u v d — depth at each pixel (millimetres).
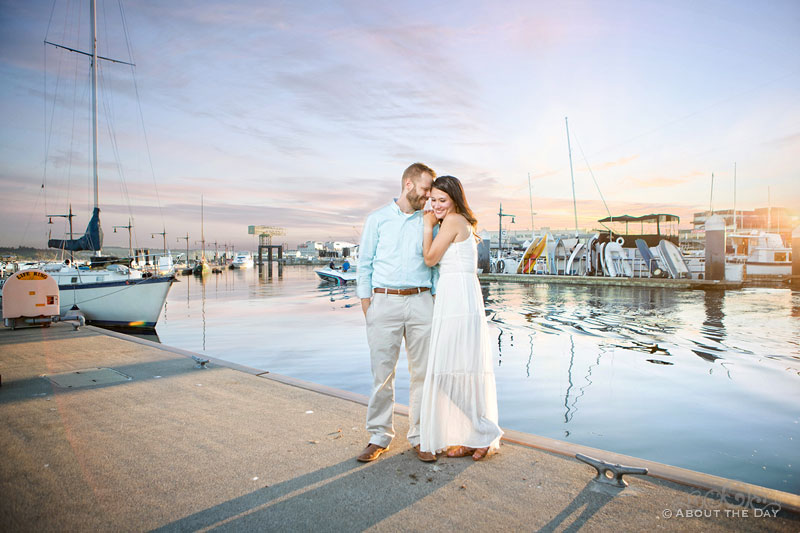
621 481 2451
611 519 2109
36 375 4918
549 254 38500
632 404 6441
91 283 15359
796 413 6027
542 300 23156
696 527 2035
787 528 2021
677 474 2518
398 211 2871
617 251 33531
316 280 54625
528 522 2102
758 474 4129
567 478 2541
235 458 2834
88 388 4410
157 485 2486
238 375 4895
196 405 3881
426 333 2865
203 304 26828
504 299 23703
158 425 3414
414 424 2939
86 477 2568
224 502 2309
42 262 15898
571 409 6215
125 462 2773
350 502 2305
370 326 2908
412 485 2482
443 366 2783
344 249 89625
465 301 2812
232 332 15562
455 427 2816
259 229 159500
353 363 9938
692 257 34344
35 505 2264
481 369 2854
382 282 2859
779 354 10250
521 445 3035
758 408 6230
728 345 11414
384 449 2889
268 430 3309
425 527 2074
